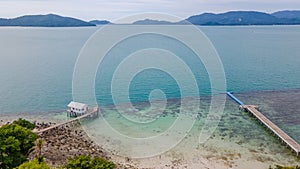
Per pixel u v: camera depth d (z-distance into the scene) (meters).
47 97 60.00
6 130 27.53
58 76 77.81
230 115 50.22
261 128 44.56
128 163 33.25
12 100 58.41
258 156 35.41
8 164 25.27
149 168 32.28
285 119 48.31
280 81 76.12
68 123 44.94
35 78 76.19
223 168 32.53
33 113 51.28
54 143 36.91
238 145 38.50
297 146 36.81
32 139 28.58
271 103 57.12
